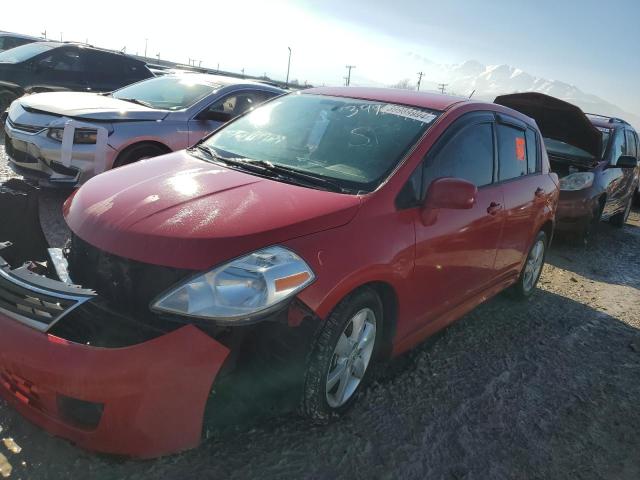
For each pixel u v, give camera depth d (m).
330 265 2.41
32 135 5.45
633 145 9.67
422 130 3.27
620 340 4.54
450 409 3.09
